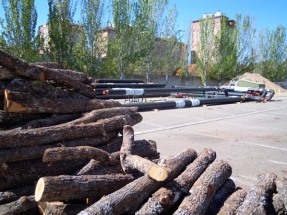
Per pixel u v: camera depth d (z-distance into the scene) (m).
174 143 7.63
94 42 28.98
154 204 2.87
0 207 3.08
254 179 5.14
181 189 3.12
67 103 4.29
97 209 2.67
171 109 15.03
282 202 3.12
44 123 3.98
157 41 38.16
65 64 25.80
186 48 43.72
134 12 30.58
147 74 37.62
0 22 23.38
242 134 9.06
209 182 3.18
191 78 43.91
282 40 51.03
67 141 3.77
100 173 3.48
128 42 30.69
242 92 21.50
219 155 6.64
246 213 2.92
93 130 4.01
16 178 3.32
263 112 14.80
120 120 4.50
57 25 24.91
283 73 52.28
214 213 3.12
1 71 3.82
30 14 23.73
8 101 3.61
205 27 41.78
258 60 51.91
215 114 13.55
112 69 30.95
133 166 3.33
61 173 3.59
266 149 7.28
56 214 2.98
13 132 3.38
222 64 42.41
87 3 28.03
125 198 2.83
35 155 3.45
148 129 9.41
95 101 4.76
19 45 23.84
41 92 4.10
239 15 45.34
